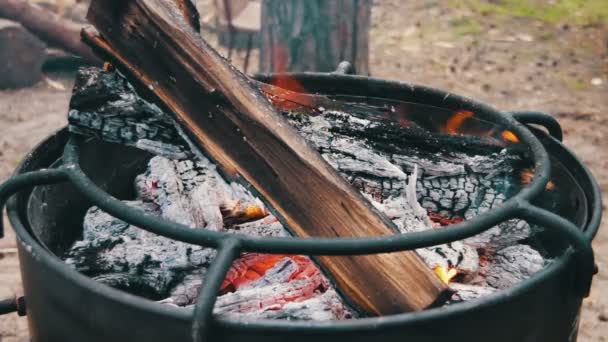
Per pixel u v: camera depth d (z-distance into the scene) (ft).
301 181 4.67
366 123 5.82
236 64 13.56
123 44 5.10
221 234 3.91
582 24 16.02
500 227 5.57
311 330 3.63
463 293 4.68
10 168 10.14
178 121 4.99
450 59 14.49
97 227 5.60
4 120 11.62
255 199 4.83
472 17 16.51
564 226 4.17
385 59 14.43
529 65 14.26
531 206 4.27
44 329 4.57
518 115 5.84
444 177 5.83
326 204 4.60
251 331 3.66
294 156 4.70
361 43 11.16
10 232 8.96
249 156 4.81
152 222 4.00
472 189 5.80
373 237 3.87
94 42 5.16
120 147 6.09
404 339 3.73
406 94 6.23
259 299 4.62
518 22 16.24
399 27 16.01
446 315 3.76
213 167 4.94
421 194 5.83
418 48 14.99
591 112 12.46
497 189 5.80
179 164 6.12
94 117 5.02
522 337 4.17
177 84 4.99
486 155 5.85
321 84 6.43
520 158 5.75
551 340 4.49
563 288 4.35
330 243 3.81
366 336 3.67
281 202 4.70
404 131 5.83
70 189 5.74
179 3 5.43
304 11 10.69
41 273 4.28
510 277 5.27
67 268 4.07
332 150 5.63
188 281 5.04
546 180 4.61
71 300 4.10
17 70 12.75
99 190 4.25
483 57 14.61
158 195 5.88
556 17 16.40
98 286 3.92
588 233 4.36
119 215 4.09
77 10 13.78
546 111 12.48
